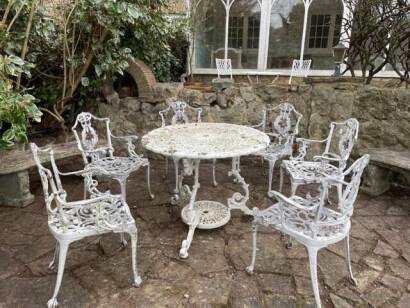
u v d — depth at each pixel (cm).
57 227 181
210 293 191
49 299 185
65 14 345
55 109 394
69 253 229
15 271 210
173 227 267
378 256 227
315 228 169
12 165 288
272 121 402
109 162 298
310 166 292
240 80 614
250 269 206
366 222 274
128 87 456
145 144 246
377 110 342
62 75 406
